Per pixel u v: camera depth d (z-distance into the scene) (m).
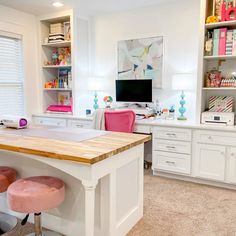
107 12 4.10
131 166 2.02
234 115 3.16
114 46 4.16
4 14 3.81
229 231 2.06
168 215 2.32
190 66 3.58
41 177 1.84
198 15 3.45
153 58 3.82
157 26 3.76
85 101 4.39
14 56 4.07
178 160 3.20
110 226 1.77
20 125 2.33
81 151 1.57
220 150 2.91
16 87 4.14
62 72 4.55
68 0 3.56
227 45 2.97
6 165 2.20
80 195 1.87
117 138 1.98
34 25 4.31
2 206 2.36
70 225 1.96
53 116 4.13
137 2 3.63
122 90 4.01
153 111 3.79
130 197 2.05
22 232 2.04
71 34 4.00
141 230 2.06
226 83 3.14
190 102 3.64
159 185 3.08
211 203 2.58
